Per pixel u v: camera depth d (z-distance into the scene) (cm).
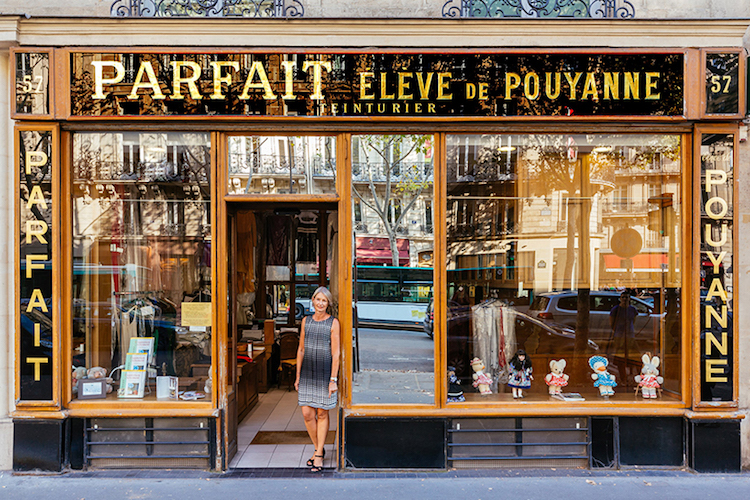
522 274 418
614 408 385
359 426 378
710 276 382
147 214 406
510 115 380
